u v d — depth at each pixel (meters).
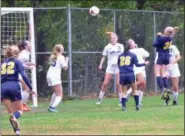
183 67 57.00
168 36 41.56
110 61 43.75
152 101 46.31
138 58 41.00
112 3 58.81
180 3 61.50
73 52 49.41
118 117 33.78
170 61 42.03
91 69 50.47
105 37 50.94
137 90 38.62
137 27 53.09
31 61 42.81
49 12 49.22
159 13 54.41
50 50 49.12
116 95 51.41
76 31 49.59
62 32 49.16
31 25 43.06
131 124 30.56
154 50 54.09
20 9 42.78
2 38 45.03
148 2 61.28
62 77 49.25
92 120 32.44
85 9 49.94
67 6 54.19
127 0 59.34
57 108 41.09
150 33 53.88
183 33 56.38
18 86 28.55
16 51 29.08
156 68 41.97
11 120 27.16
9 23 45.16
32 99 44.03
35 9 48.28
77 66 49.72
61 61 38.75
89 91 50.47
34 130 28.69
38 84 48.91
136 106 38.06
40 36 49.00
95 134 26.94
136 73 41.09
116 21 51.81
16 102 28.62
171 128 28.91
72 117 34.19
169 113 35.66
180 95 53.22
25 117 34.69
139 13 53.19
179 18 55.84
